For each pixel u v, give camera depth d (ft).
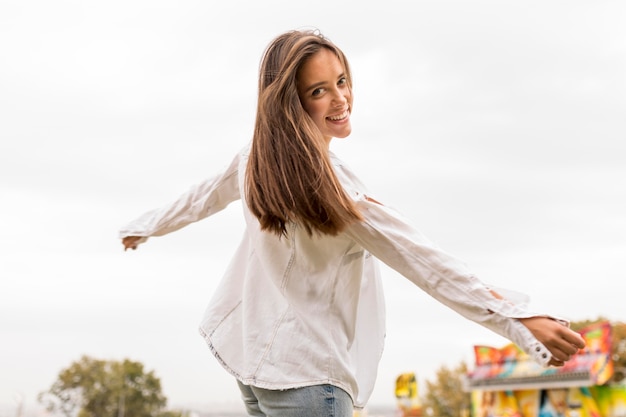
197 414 270.26
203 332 5.66
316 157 4.65
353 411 5.06
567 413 64.75
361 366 5.32
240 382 5.51
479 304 4.34
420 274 4.57
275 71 5.09
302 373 4.83
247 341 5.21
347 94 5.31
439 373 177.99
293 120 4.80
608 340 60.29
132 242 6.52
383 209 4.73
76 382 225.56
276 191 4.70
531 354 4.08
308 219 4.62
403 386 92.07
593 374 60.59
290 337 4.98
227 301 5.72
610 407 60.85
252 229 5.33
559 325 4.05
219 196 6.27
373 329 5.50
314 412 4.73
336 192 4.59
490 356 74.18
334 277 5.06
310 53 5.04
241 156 5.87
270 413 5.01
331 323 4.99
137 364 234.17
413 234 4.68
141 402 227.61
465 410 165.89
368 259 5.73
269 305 5.26
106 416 220.84
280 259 5.09
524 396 69.87
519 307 4.22
